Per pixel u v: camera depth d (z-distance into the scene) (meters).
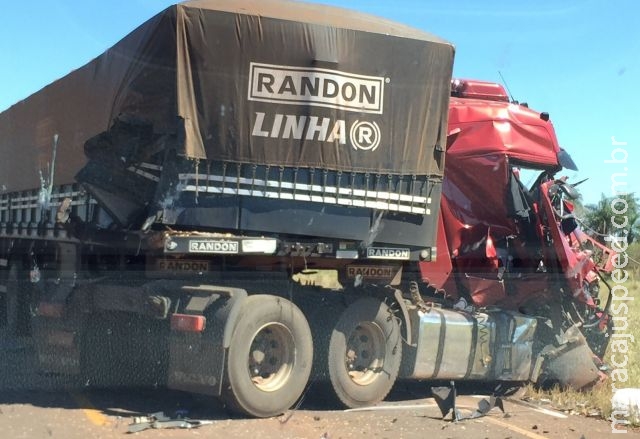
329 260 7.68
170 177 6.77
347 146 7.32
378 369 7.95
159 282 7.18
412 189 7.77
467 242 9.17
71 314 7.93
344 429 6.88
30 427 6.43
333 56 7.18
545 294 9.35
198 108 6.75
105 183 7.55
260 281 7.45
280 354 7.26
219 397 6.90
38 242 9.96
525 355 9.00
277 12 7.06
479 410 7.76
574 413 8.11
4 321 10.62
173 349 6.98
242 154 6.90
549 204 9.34
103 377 7.79
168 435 6.36
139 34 7.11
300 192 7.16
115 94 7.53
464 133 9.27
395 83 7.52
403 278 8.41
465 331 8.54
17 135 11.27
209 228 6.90
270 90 6.96
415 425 7.20
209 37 6.75
